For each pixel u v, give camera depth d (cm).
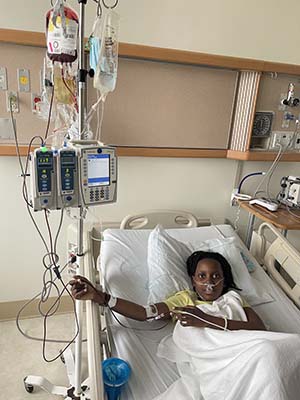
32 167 97
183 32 183
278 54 206
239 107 198
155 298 142
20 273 195
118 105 176
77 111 117
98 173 108
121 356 114
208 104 193
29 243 191
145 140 187
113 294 140
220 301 134
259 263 186
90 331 103
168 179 207
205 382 101
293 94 201
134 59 171
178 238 176
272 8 194
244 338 104
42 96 147
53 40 103
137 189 202
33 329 193
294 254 165
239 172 220
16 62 154
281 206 205
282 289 171
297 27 203
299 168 235
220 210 226
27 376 155
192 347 114
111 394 98
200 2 181
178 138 193
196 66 184
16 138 164
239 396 90
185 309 125
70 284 118
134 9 171
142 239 171
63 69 114
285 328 138
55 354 175
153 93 180
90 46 112
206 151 199
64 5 100
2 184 176
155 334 129
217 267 144
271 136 207
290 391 86
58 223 192
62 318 204
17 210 183
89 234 170
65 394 147
